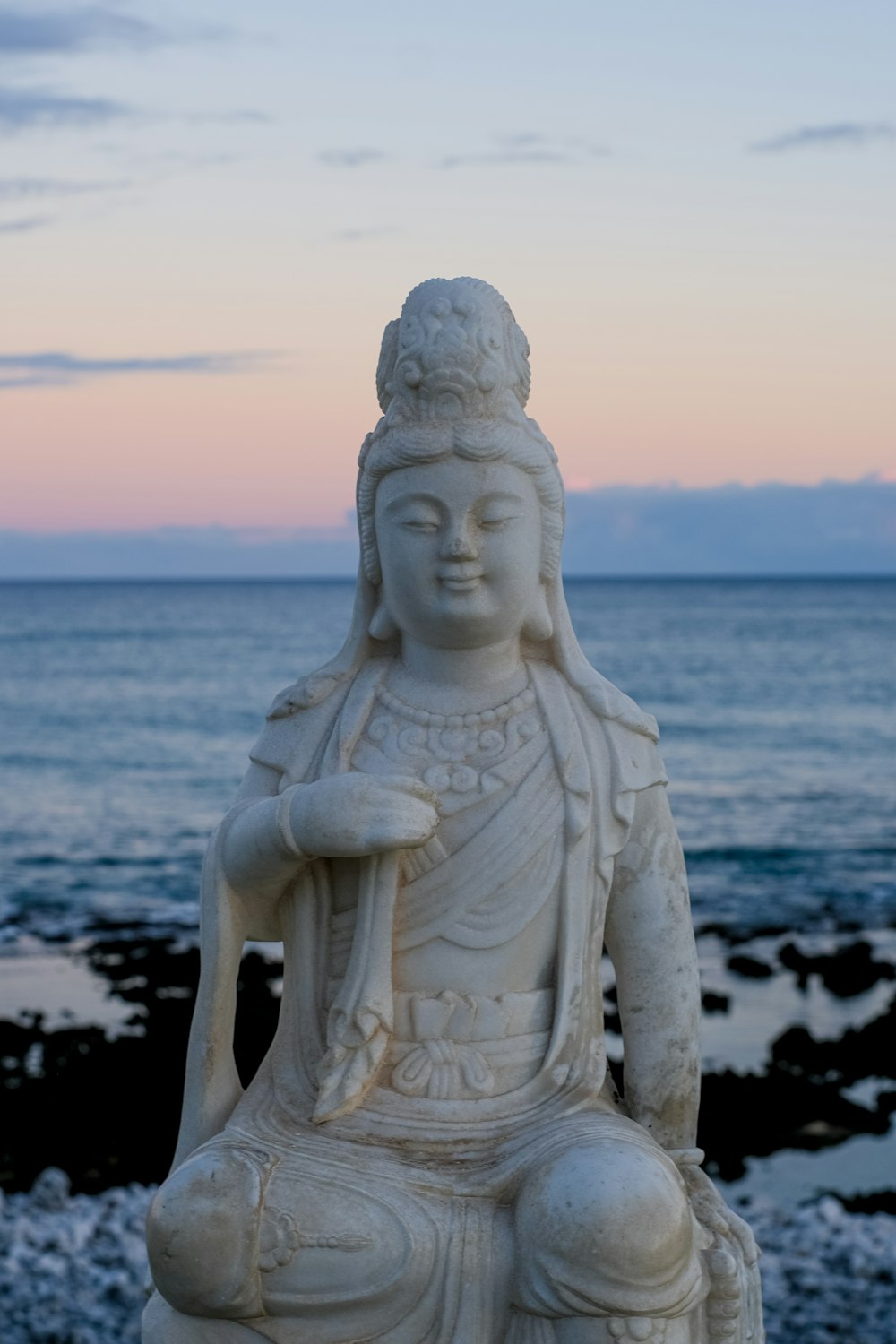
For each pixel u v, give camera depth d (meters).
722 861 22.77
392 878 3.39
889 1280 7.75
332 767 3.55
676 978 3.59
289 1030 3.51
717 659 59.69
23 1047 11.99
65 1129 10.20
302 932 3.52
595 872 3.51
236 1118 3.40
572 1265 2.94
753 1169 9.73
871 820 26.36
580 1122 3.25
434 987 3.43
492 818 3.46
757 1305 3.44
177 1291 3.05
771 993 14.38
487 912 3.43
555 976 3.47
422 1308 3.05
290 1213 3.06
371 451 3.56
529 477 3.53
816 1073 11.61
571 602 124.88
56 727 39.91
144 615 104.50
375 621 3.67
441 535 3.48
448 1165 3.21
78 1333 7.07
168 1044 12.07
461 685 3.62
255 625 88.12
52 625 89.31
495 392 3.46
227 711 42.97
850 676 53.09
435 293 3.50
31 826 26.19
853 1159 9.91
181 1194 3.07
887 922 18.50
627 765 3.56
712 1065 11.79
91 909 19.61
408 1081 3.35
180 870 22.42
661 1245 2.94
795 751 35.12
